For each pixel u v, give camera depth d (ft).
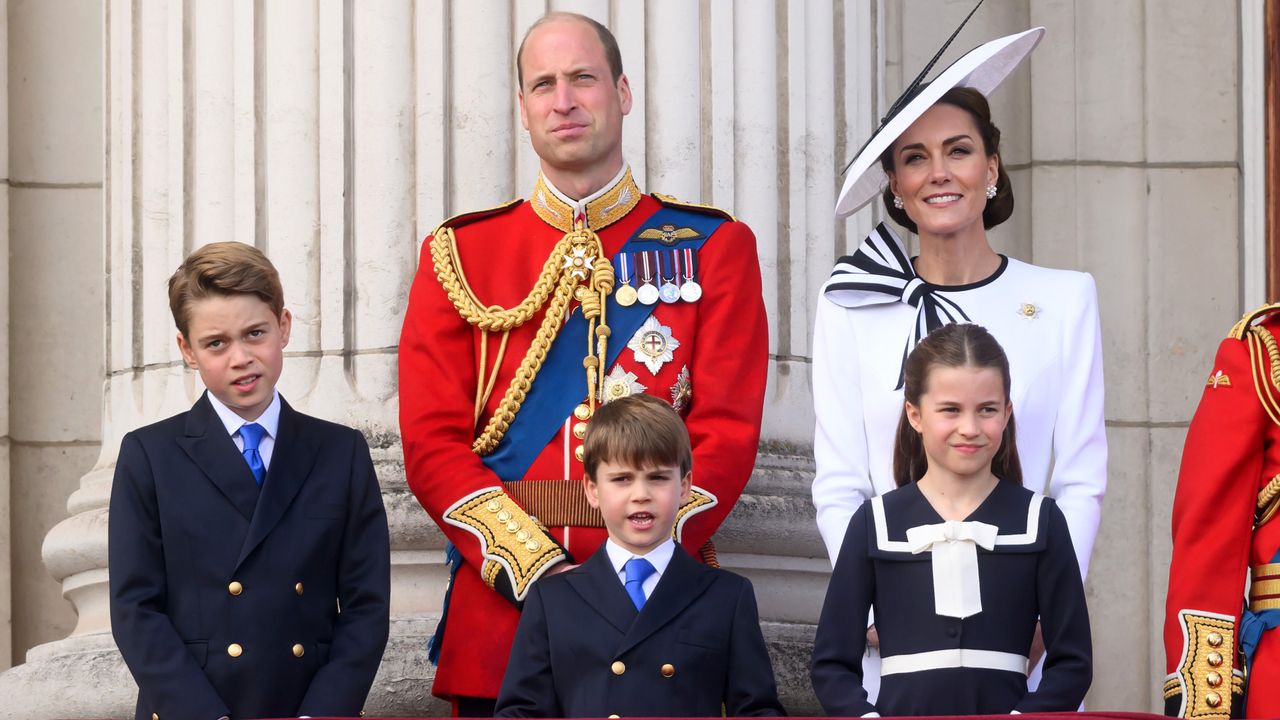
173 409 70.69
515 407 56.80
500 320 57.26
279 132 69.62
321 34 69.82
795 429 72.23
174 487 52.01
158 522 52.03
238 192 70.23
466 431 56.80
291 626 51.62
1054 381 55.93
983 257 57.88
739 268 58.75
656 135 71.05
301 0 70.03
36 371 90.68
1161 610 91.30
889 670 49.42
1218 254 93.56
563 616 50.47
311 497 52.90
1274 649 50.49
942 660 48.70
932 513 50.21
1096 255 93.30
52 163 91.81
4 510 89.35
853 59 77.66
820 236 74.59
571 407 56.54
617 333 57.26
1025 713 45.32
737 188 72.49
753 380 57.62
